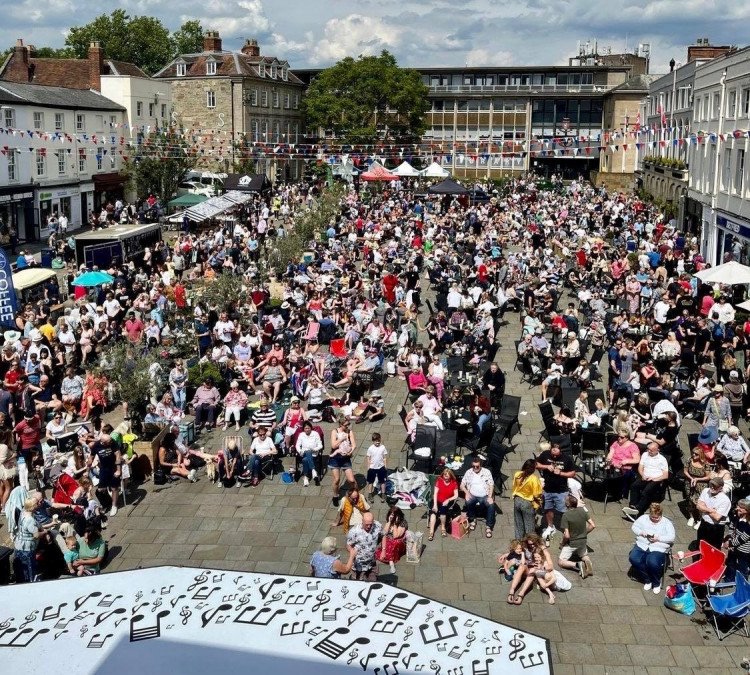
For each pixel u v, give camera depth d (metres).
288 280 31.19
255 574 9.09
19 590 8.82
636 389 20.06
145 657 7.67
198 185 60.38
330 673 7.52
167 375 20.97
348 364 23.19
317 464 16.91
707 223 42.97
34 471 16.98
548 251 37.81
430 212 51.44
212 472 16.94
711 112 42.38
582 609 12.24
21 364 21.69
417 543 13.59
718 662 10.98
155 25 98.06
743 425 19.28
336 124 78.31
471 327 25.67
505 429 17.95
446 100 99.94
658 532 12.56
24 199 46.53
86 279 27.44
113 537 14.60
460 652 7.88
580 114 97.94
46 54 96.19
